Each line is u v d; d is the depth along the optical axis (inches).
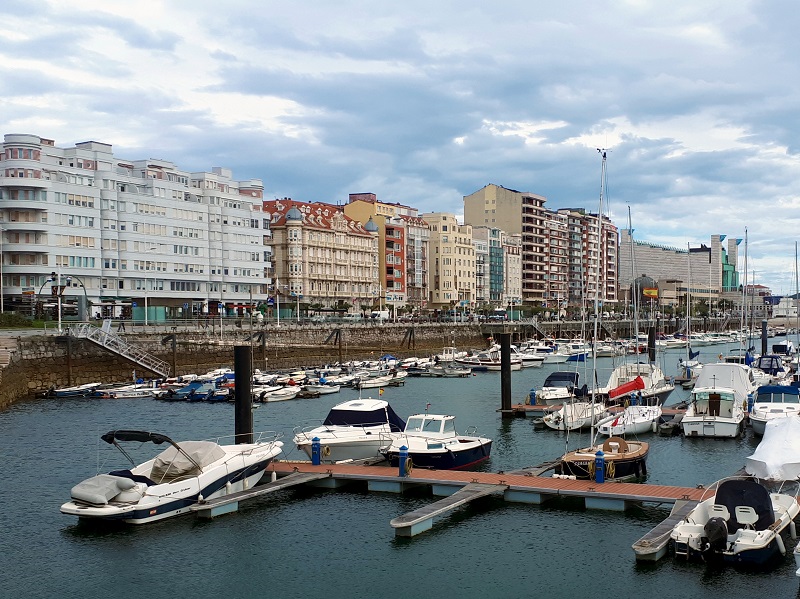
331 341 5098.4
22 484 1680.6
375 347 5329.7
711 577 1132.5
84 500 1317.7
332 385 3467.0
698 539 1161.4
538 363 4909.0
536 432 2316.7
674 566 1170.6
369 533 1341.0
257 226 6279.5
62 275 4776.1
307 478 1557.6
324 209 7504.9
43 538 1318.9
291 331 4805.6
